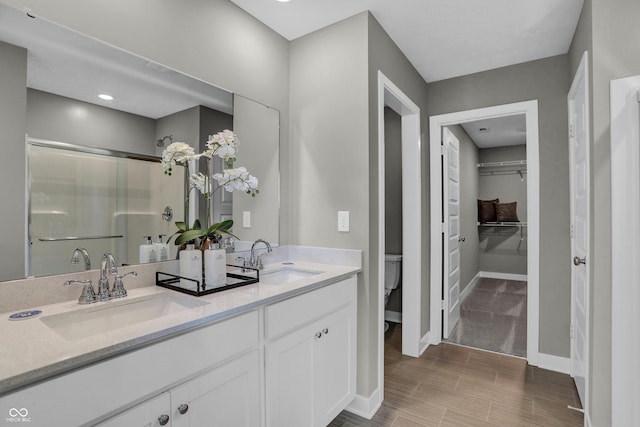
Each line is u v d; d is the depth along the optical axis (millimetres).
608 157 1680
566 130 2533
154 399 983
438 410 2049
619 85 1638
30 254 1186
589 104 1804
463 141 4664
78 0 1301
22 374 721
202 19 1764
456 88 2963
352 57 2051
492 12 2033
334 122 2119
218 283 1519
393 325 3566
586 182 1936
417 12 2031
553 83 2584
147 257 1524
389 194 3586
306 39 2260
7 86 1135
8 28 1139
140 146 1504
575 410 2039
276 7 1972
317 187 2193
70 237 1282
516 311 4062
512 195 5922
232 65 1929
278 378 1434
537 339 2619
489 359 2752
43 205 1215
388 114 3605
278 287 1524
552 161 2578
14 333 951
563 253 2533
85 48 1324
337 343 1820
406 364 2662
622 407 1613
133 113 1478
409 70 2660
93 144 1351
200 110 1751
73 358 801
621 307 1614
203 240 1627
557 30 2229
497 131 4824
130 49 1460
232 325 1219
